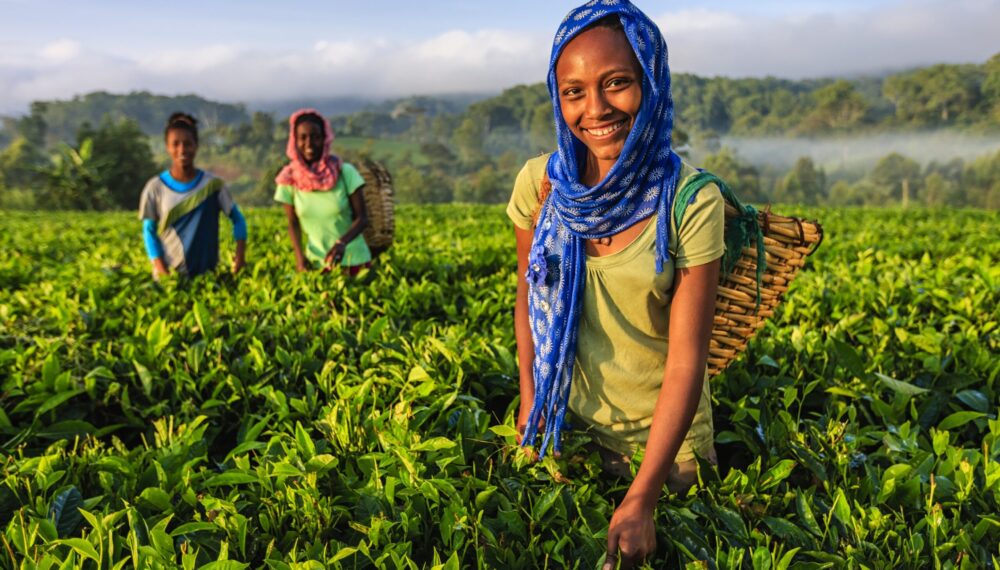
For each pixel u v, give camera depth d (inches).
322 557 72.4
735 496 84.4
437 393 108.9
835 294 173.0
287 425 103.3
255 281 198.2
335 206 203.2
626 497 74.3
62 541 71.1
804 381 122.8
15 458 100.1
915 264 224.7
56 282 210.5
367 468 89.4
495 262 251.1
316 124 197.6
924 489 86.7
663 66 69.0
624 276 76.5
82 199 1780.3
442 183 6692.9
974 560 74.8
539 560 77.9
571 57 68.9
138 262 262.4
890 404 112.6
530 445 88.0
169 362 132.0
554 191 78.1
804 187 6835.6
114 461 91.6
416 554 80.4
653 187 72.6
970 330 134.4
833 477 89.3
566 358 82.2
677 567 78.5
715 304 77.0
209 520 81.0
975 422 105.0
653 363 84.1
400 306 168.2
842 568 72.8
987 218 510.6
